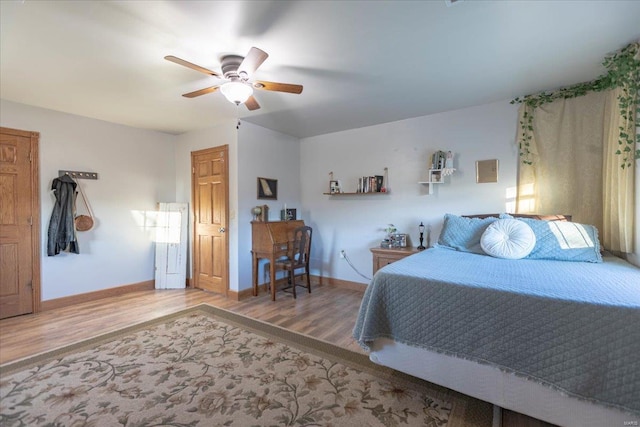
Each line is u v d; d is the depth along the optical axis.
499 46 2.01
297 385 1.85
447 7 1.61
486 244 2.44
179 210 4.27
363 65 2.26
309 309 3.30
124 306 3.38
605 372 1.23
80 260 3.52
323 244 4.50
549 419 1.38
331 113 3.44
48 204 3.27
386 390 1.80
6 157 3.01
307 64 2.24
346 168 4.24
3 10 1.59
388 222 3.87
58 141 3.34
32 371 1.99
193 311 3.21
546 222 2.45
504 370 1.45
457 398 1.73
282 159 4.39
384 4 1.58
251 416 1.58
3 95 2.85
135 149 4.03
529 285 1.53
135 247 4.04
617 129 2.25
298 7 1.59
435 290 1.65
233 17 1.67
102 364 2.09
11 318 2.99
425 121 3.55
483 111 3.18
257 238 3.80
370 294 1.86
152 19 1.68
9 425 1.50
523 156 2.93
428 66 2.29
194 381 1.89
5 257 3.00
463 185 3.32
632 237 2.11
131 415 1.58
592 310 1.27
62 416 1.56
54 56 2.10
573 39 1.94
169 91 2.74
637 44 1.97
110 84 2.58
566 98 2.73
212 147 3.97
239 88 2.14
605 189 2.46
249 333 2.63
